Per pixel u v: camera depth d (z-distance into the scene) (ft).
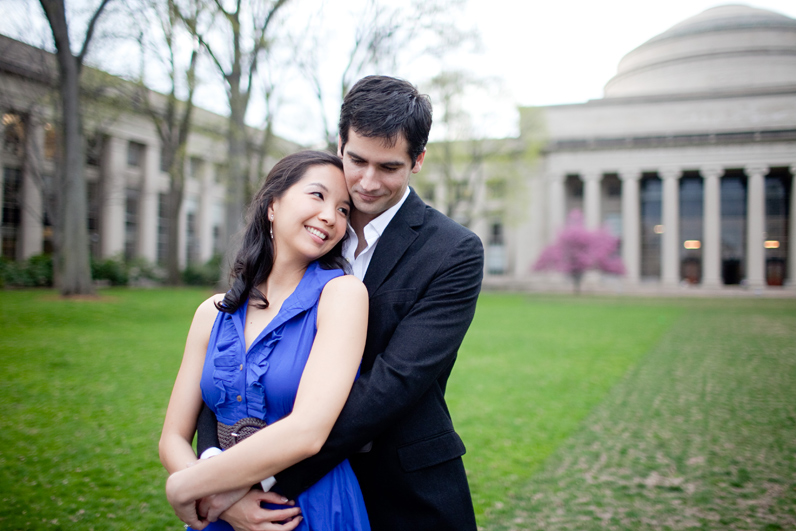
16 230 94.27
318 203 5.04
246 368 4.94
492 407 22.88
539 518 12.62
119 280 95.91
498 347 39.86
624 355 36.65
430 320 5.19
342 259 5.55
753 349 39.68
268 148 68.08
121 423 18.88
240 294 5.19
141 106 79.66
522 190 117.19
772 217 156.35
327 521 4.77
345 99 5.35
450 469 5.57
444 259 5.49
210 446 4.96
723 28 164.66
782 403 23.84
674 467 16.03
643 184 162.50
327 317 4.81
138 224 115.34
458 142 109.70
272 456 4.23
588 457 16.84
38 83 73.87
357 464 5.60
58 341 35.09
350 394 4.72
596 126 155.53
